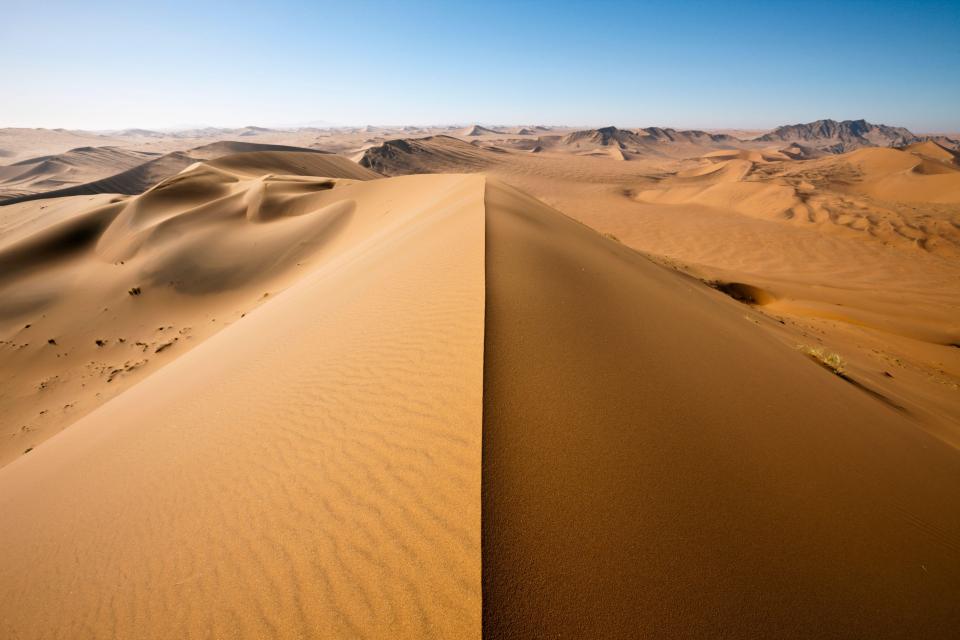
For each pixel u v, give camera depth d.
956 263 32.47
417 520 2.65
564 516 2.58
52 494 5.74
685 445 3.58
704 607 2.31
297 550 2.85
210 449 4.71
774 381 5.64
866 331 16.45
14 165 137.75
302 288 14.16
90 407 17.08
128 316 23.97
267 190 36.38
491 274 6.30
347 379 4.84
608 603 2.19
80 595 3.40
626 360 4.79
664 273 13.89
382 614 2.24
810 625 2.42
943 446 5.86
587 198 74.38
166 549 3.43
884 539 3.34
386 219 27.98
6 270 28.72
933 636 2.64
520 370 3.96
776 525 3.06
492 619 2.02
